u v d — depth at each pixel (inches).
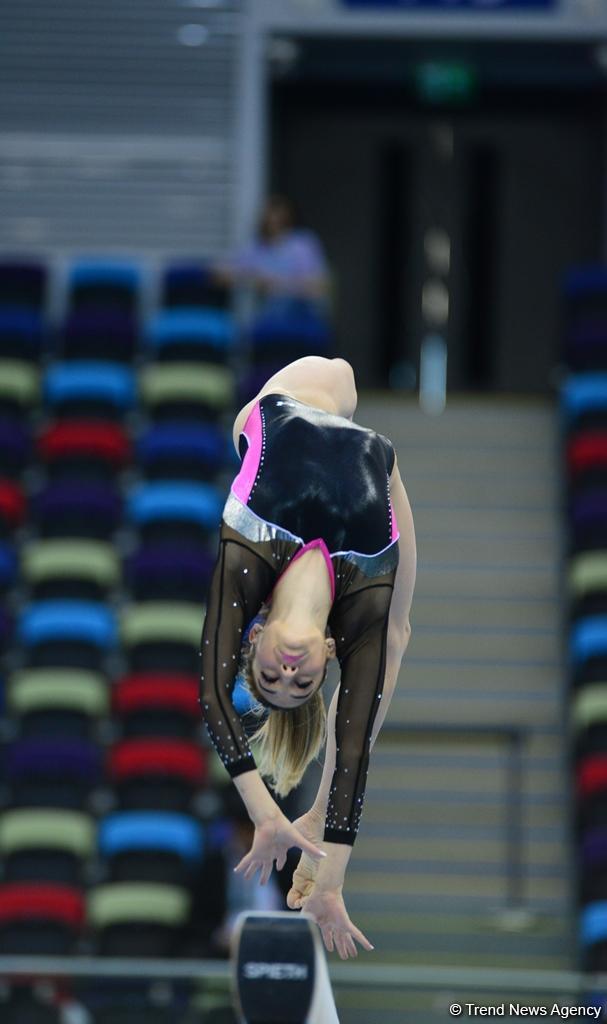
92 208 1111.0
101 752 765.3
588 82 1182.9
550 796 799.1
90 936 656.4
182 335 1000.2
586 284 1011.9
